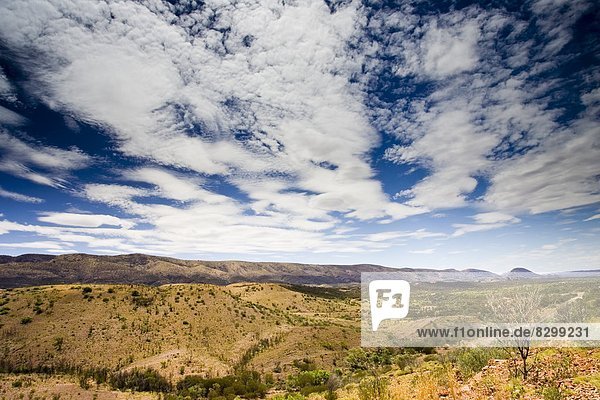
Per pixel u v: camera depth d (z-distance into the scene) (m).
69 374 93.25
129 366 98.75
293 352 94.56
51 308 126.44
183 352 106.88
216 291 166.12
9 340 106.00
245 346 116.38
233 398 52.28
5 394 77.38
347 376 31.00
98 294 141.25
